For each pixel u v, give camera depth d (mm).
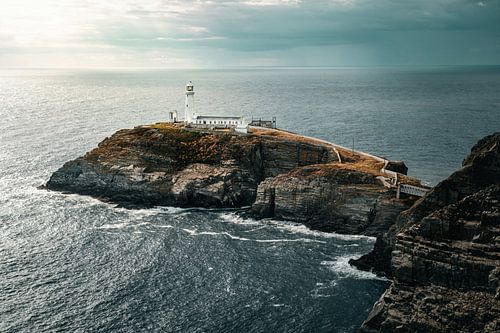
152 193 157875
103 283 103188
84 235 128500
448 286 86750
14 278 104188
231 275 107875
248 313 93188
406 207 129125
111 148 172750
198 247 122688
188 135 178625
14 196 158875
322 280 106188
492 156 100625
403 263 90812
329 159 167750
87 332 86250
